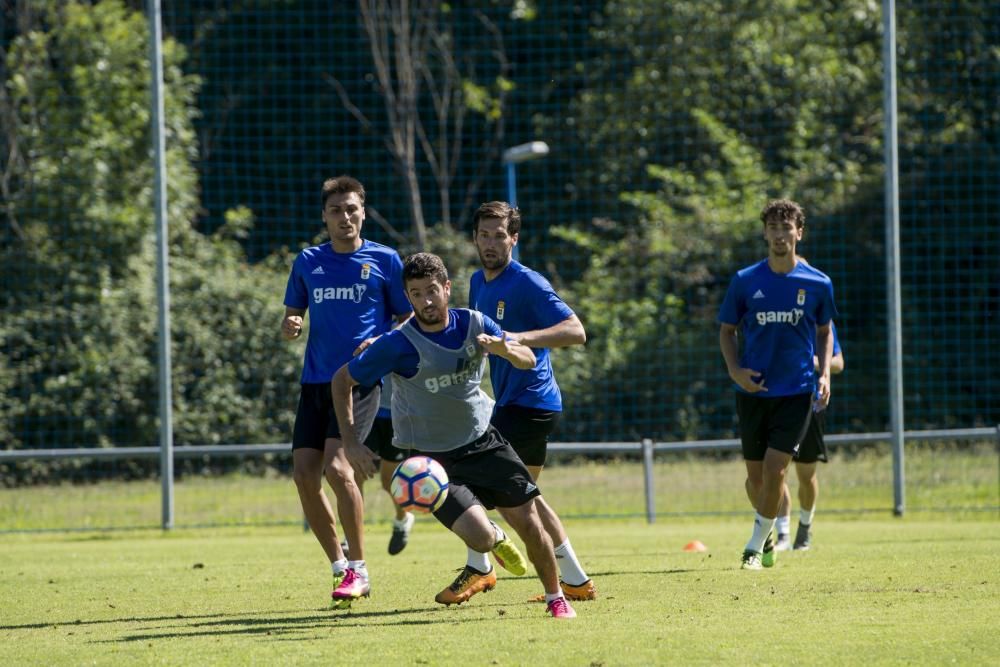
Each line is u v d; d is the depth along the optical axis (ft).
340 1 330.54
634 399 236.43
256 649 58.39
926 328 235.20
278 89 327.26
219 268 241.14
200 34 310.65
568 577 73.00
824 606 68.59
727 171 281.95
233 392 228.22
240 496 171.53
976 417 233.14
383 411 100.78
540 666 52.24
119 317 225.15
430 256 65.62
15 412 217.36
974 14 233.76
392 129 316.81
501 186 325.83
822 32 283.18
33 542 141.38
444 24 336.29
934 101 236.43
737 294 96.68
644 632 60.29
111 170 246.88
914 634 58.39
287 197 321.52
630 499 173.27
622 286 259.80
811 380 95.61
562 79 293.23
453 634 61.26
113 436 220.43
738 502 169.27
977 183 236.84
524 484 66.90
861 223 255.91
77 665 55.57
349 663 54.03
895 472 153.07
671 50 273.33
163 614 73.20
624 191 282.97
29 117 250.37
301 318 82.89
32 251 229.25
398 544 112.78
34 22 266.36
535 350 80.94
